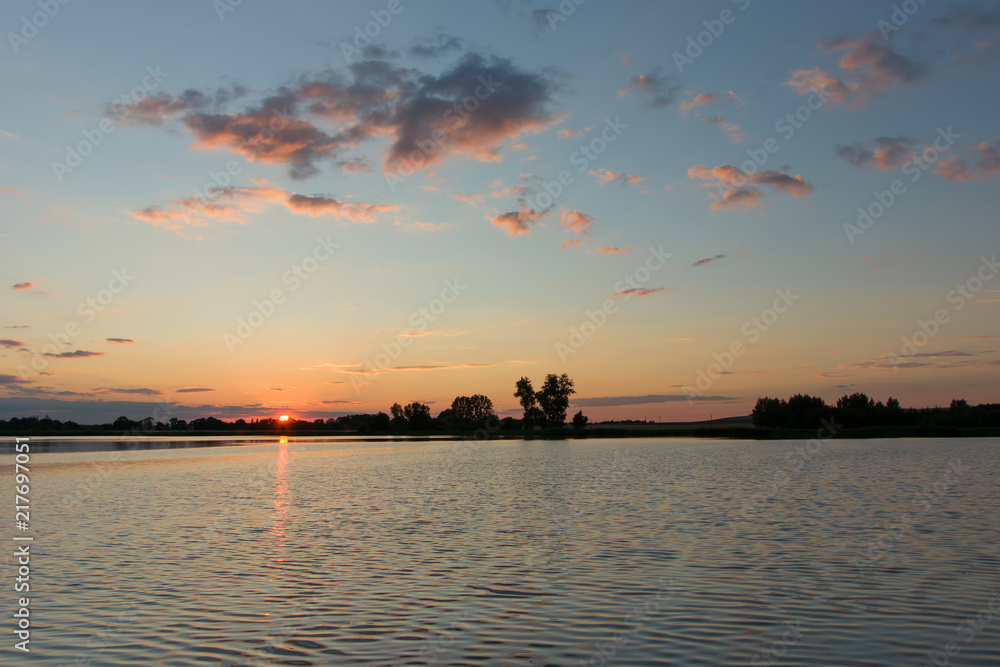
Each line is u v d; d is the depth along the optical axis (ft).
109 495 147.74
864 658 44.60
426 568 71.41
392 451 371.97
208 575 68.64
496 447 415.23
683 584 63.52
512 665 43.75
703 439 502.79
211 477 197.47
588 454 316.40
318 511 119.24
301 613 55.11
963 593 59.82
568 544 84.38
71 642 48.14
